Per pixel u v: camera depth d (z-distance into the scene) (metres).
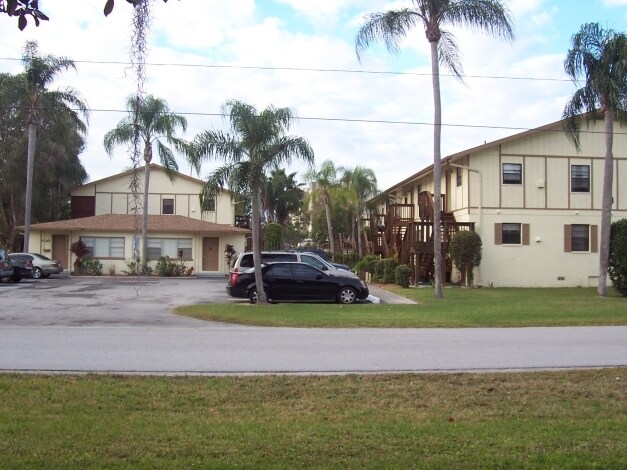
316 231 63.06
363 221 50.56
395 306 19.30
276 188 63.88
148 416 6.41
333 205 48.22
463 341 12.21
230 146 20.03
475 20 21.88
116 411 6.58
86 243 38.50
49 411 6.50
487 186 30.48
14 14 4.45
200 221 40.97
